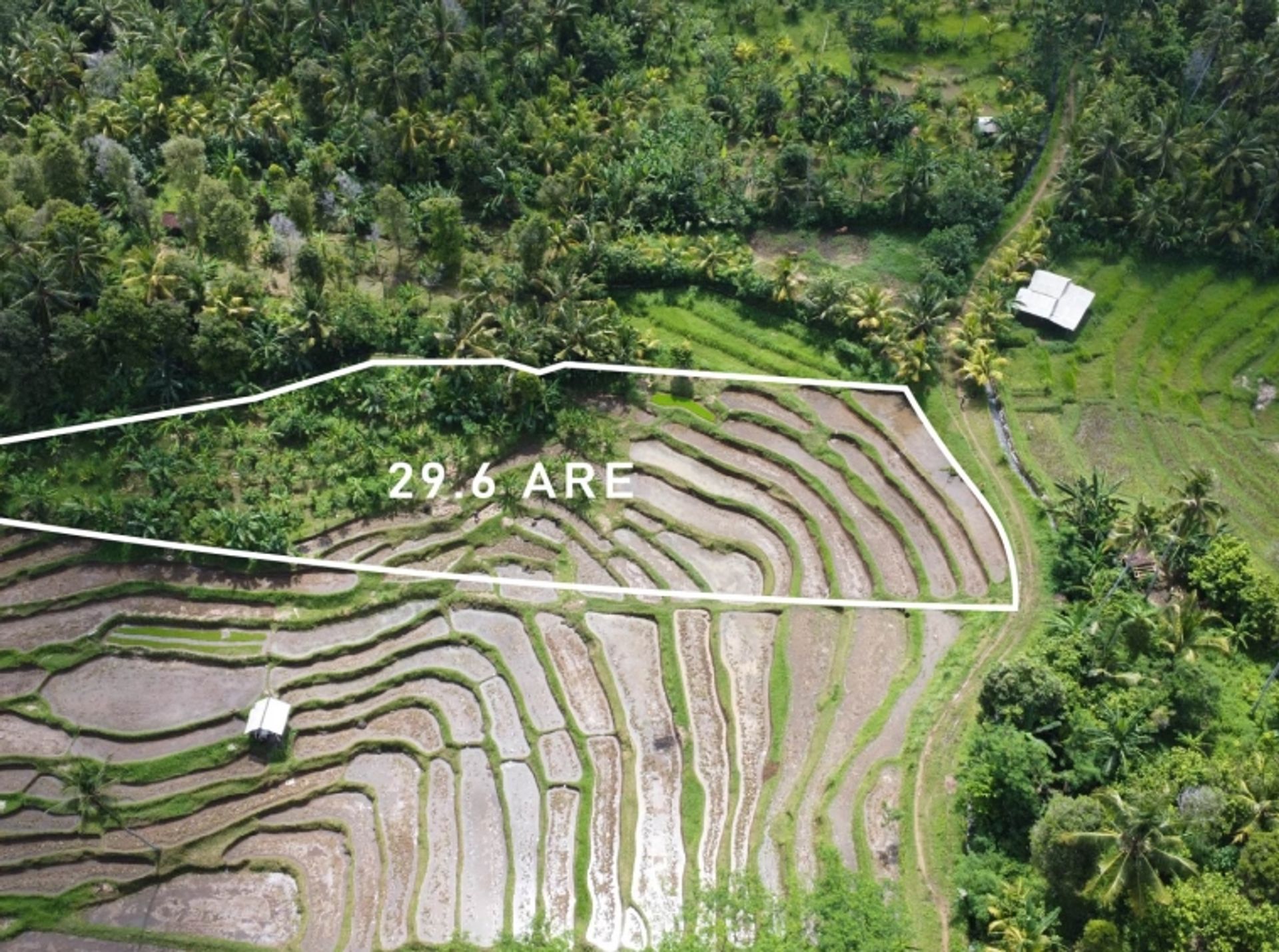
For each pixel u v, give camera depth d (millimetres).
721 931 50781
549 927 53531
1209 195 84062
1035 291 79438
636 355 74625
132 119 82375
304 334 71625
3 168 76000
